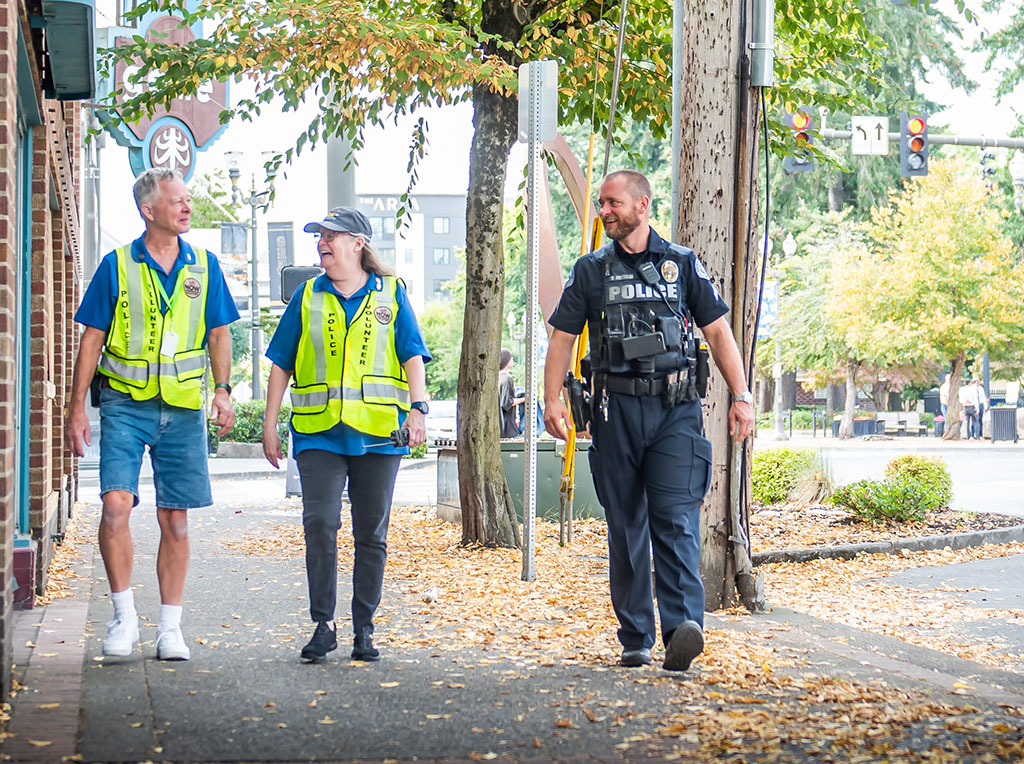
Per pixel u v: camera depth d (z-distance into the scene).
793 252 45.75
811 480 16.38
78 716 5.19
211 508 17.22
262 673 6.13
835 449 38.78
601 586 9.48
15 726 4.98
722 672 6.21
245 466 29.25
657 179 52.00
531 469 9.87
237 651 6.73
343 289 6.57
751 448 8.86
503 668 6.32
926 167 24.88
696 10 8.77
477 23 13.99
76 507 17.22
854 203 53.47
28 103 8.44
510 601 8.64
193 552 11.77
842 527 14.06
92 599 8.52
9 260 5.62
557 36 13.40
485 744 4.88
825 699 5.64
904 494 14.27
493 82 11.23
